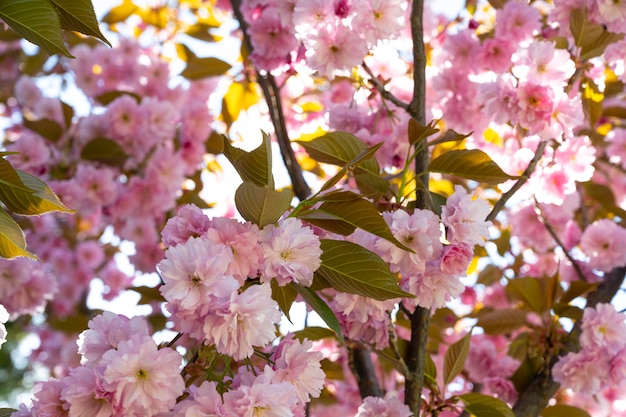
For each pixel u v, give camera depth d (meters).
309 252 1.15
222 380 1.14
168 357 1.09
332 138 1.33
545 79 1.44
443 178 2.15
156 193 2.37
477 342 2.06
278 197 1.13
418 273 1.24
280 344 1.17
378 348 1.32
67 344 2.77
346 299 1.25
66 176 2.41
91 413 1.08
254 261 1.14
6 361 5.43
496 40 1.70
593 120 1.68
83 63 2.58
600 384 1.58
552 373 1.55
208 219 1.15
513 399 1.64
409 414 1.32
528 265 2.38
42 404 1.11
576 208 2.19
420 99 1.43
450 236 1.23
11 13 1.10
